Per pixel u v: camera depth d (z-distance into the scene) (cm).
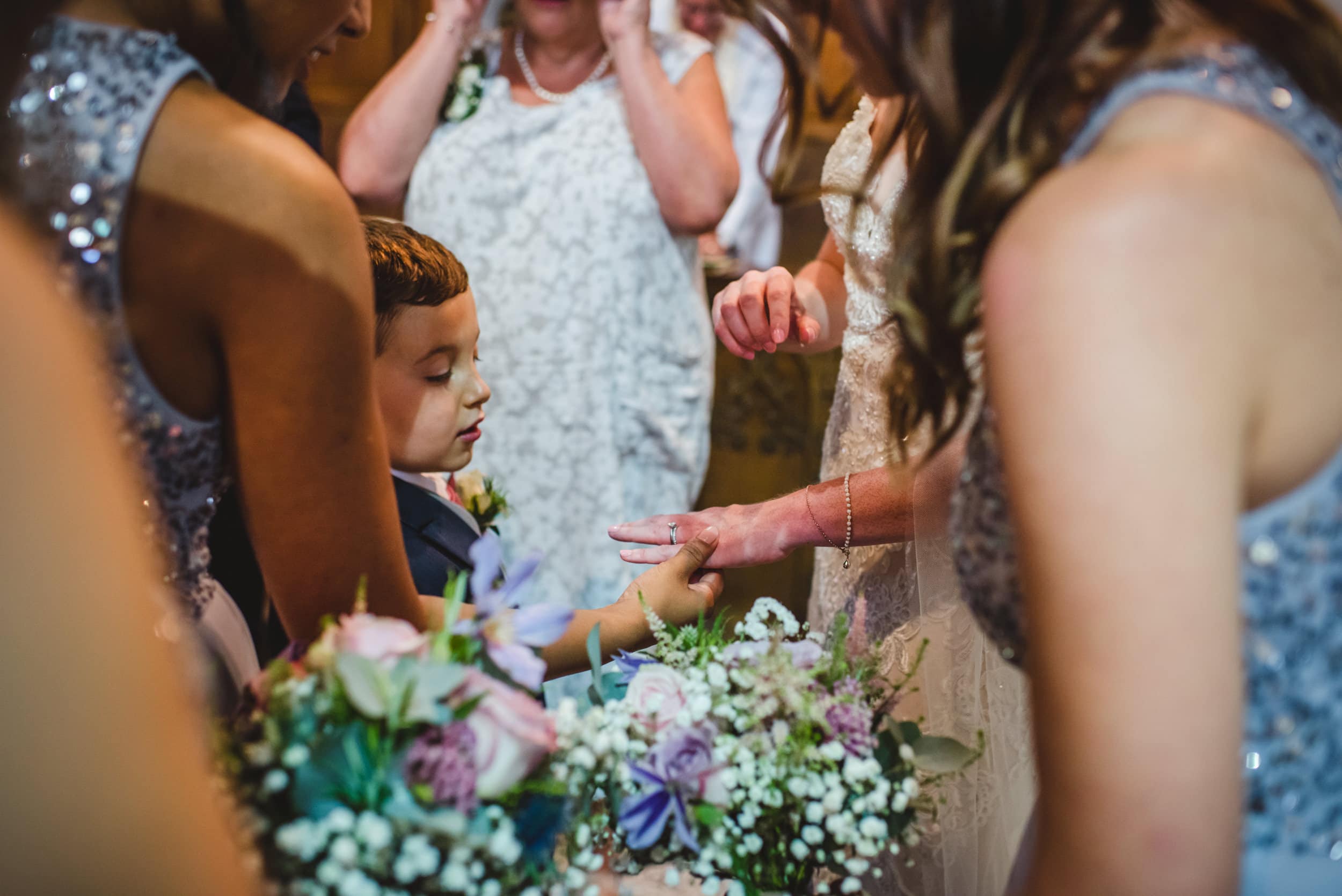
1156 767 57
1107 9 72
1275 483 65
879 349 158
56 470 37
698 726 90
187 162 80
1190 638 57
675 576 128
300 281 83
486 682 77
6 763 35
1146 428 57
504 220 224
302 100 174
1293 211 63
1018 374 61
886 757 93
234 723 80
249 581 139
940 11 75
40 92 79
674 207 219
